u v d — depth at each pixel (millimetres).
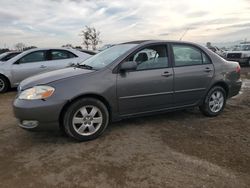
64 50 10000
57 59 9836
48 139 4723
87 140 4629
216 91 5953
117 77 4738
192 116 6016
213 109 5980
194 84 5562
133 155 4102
